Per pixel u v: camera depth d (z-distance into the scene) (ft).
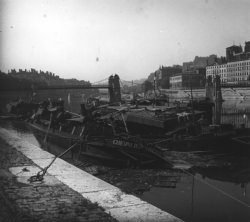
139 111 117.80
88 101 271.28
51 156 55.93
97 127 90.58
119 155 68.03
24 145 68.59
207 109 195.42
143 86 469.16
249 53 481.46
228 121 192.13
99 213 29.04
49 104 169.48
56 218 27.48
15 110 203.31
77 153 81.15
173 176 60.13
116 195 34.53
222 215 40.55
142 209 30.50
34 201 31.73
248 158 78.95
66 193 34.73
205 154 82.43
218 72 517.96
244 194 50.29
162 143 85.56
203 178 60.39
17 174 42.55
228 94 387.75
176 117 103.09
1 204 29.63
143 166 66.59
